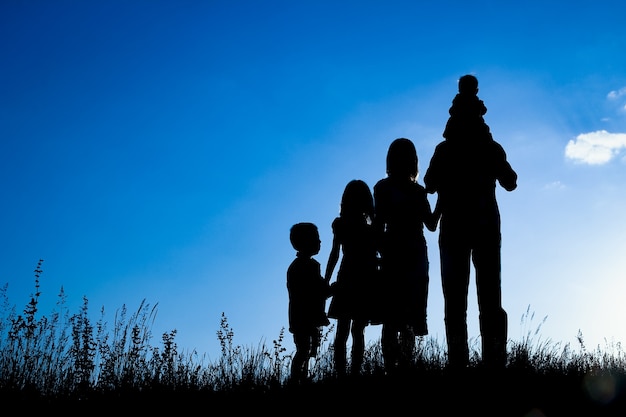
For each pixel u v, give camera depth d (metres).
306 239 8.68
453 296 7.44
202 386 7.07
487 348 6.94
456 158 7.63
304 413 6.09
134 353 7.66
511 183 7.68
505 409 5.76
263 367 7.37
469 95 7.84
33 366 7.40
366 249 8.22
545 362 7.04
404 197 7.85
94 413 6.72
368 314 7.95
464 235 7.46
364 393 6.18
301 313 8.41
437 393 6.03
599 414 5.66
